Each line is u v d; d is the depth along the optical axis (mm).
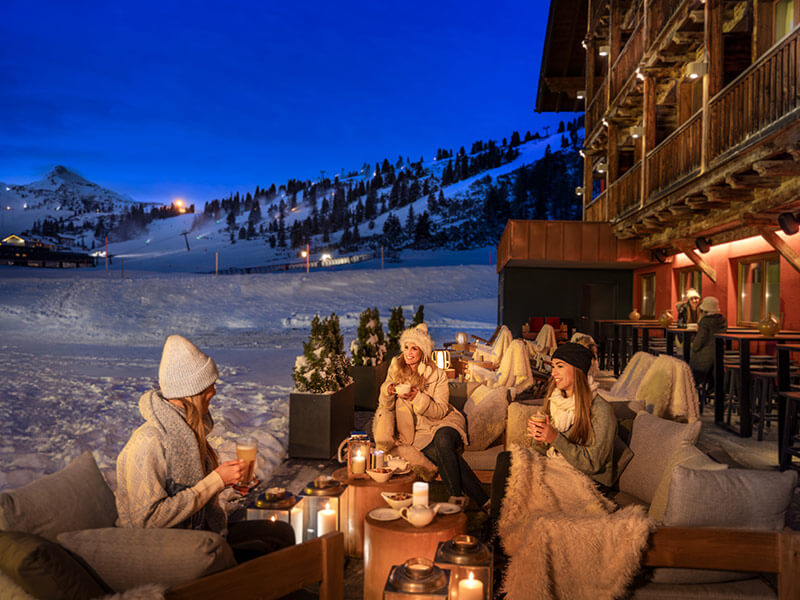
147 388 9695
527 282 18078
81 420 6855
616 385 5578
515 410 4355
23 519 1990
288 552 2178
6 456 5266
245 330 28594
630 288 18047
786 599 2273
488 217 186000
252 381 10938
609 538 2354
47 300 34625
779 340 6699
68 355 16172
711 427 7305
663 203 11211
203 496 2266
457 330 27422
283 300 40000
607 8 16750
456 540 2545
